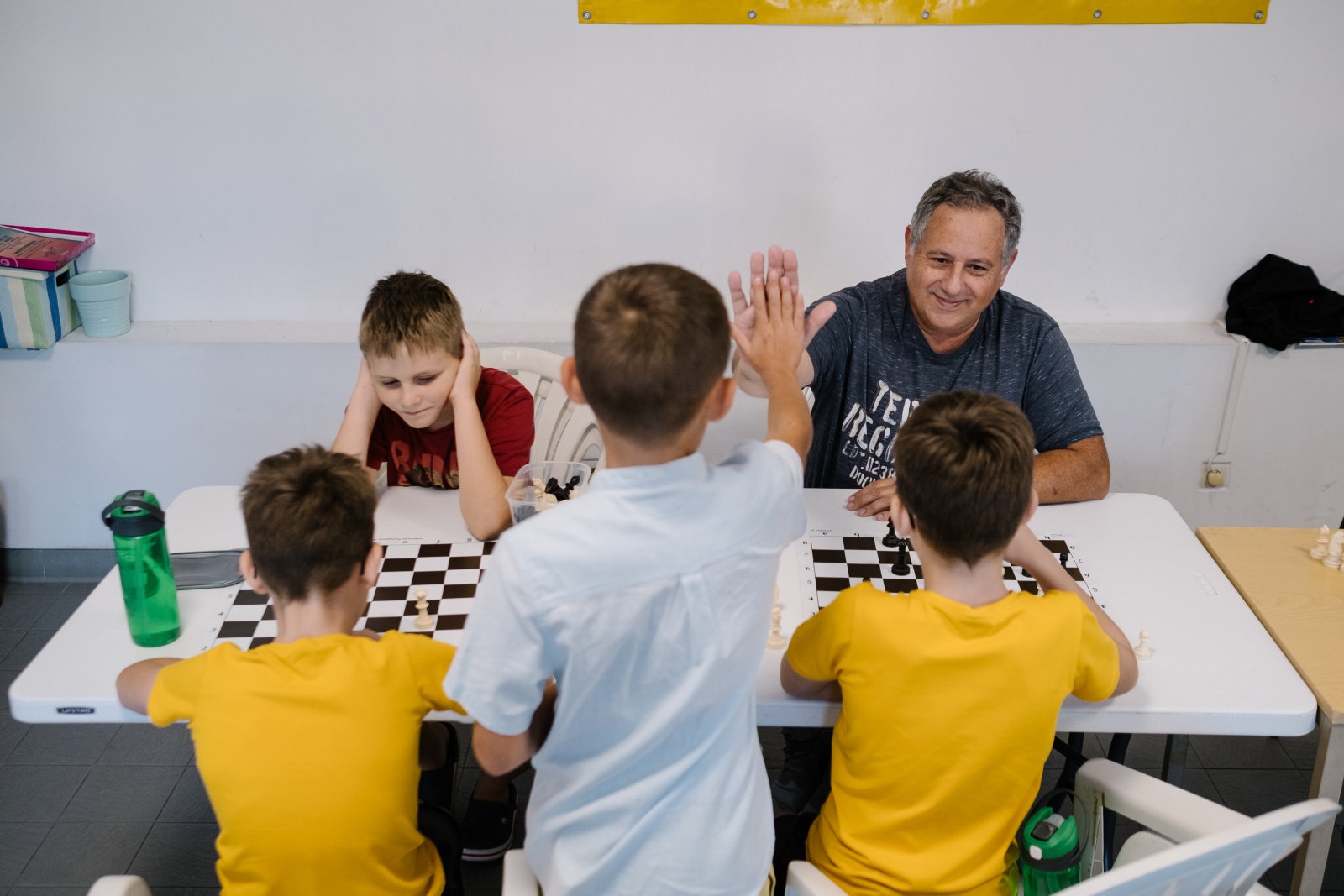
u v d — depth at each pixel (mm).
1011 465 1229
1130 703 1433
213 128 2713
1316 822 1149
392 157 2756
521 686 1038
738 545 1047
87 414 2844
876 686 1270
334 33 2625
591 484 1051
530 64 2664
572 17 2615
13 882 2010
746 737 1167
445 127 2725
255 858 1239
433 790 1732
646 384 972
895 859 1304
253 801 1217
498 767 1156
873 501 1870
